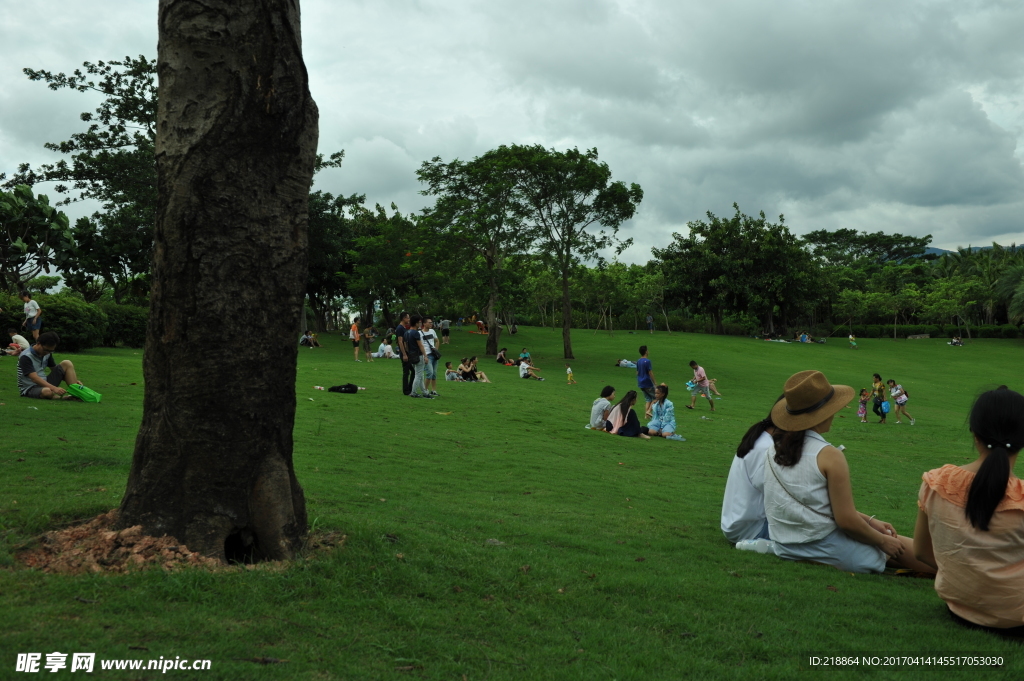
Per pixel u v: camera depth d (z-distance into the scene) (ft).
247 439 12.93
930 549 14.26
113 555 12.07
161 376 12.92
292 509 13.52
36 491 16.81
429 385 62.28
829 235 371.35
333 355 116.78
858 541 16.53
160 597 10.90
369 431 35.86
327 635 10.39
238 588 11.41
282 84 12.82
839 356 178.19
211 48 12.27
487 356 134.21
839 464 16.38
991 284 269.64
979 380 144.77
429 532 16.34
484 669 9.84
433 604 12.08
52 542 12.71
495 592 12.98
